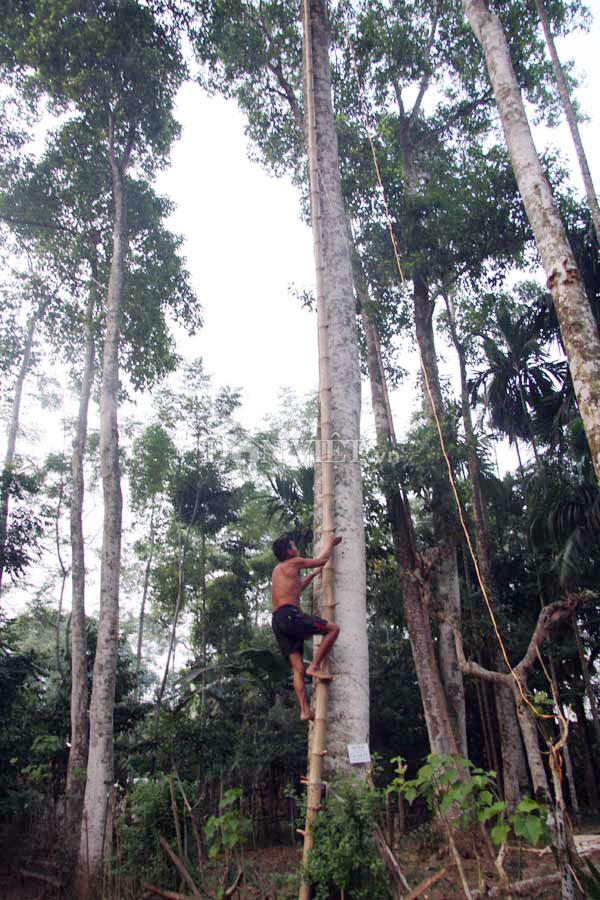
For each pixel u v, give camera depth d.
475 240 13.63
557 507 13.58
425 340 13.90
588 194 9.48
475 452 14.83
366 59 14.42
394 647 16.70
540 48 15.29
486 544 14.55
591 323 6.52
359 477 5.68
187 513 21.17
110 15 13.80
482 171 14.10
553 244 6.91
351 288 6.42
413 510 18.48
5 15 13.82
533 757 9.08
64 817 11.65
